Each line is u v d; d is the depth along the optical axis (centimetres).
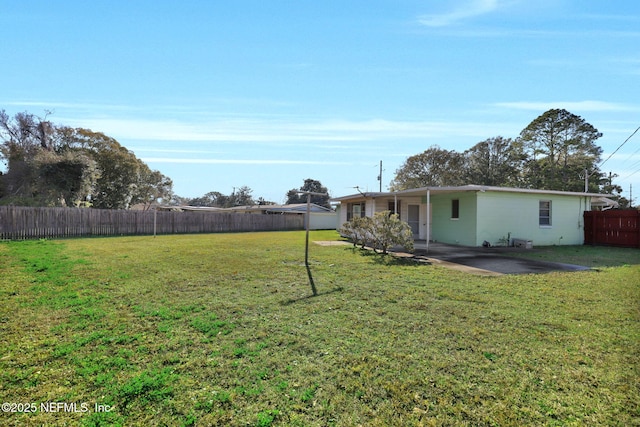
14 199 2198
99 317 455
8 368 312
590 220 1579
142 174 3897
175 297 557
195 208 3797
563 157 3581
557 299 547
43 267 801
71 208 1914
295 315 466
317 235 2148
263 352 348
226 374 303
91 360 329
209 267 828
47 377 296
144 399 263
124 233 2138
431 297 558
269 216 2898
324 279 696
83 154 2600
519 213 1450
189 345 366
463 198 1453
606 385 286
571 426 233
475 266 873
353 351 351
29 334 394
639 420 239
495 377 299
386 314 470
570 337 388
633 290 609
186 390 277
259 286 635
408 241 1055
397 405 258
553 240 1523
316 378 297
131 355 340
